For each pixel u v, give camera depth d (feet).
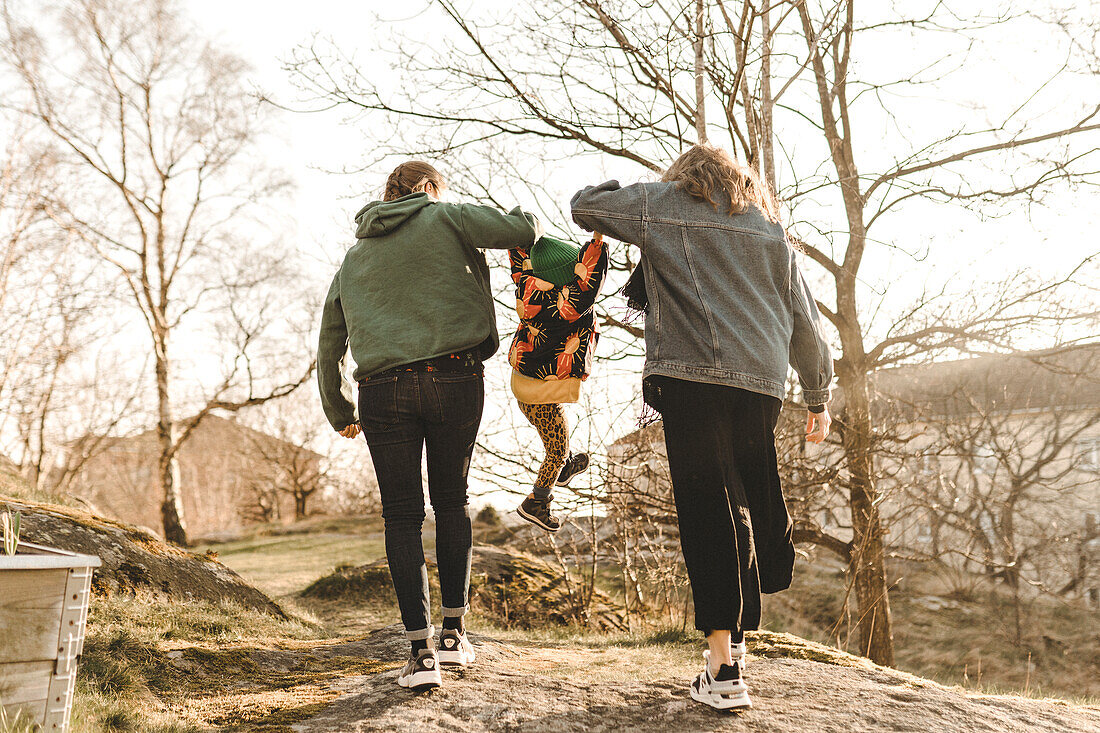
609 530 28.43
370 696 8.14
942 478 33.09
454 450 8.40
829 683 8.50
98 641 9.82
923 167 29.27
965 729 7.16
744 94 24.80
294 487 119.85
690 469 7.18
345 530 76.79
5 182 56.18
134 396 67.41
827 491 30.60
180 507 65.98
